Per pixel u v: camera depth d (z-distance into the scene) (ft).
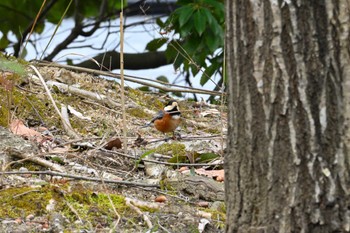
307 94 19.84
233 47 20.89
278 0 19.92
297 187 20.04
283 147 20.13
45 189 26.40
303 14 19.79
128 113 41.09
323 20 19.79
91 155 32.17
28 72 39.75
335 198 19.86
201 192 28.91
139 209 26.37
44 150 31.99
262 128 20.39
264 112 20.31
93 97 41.04
